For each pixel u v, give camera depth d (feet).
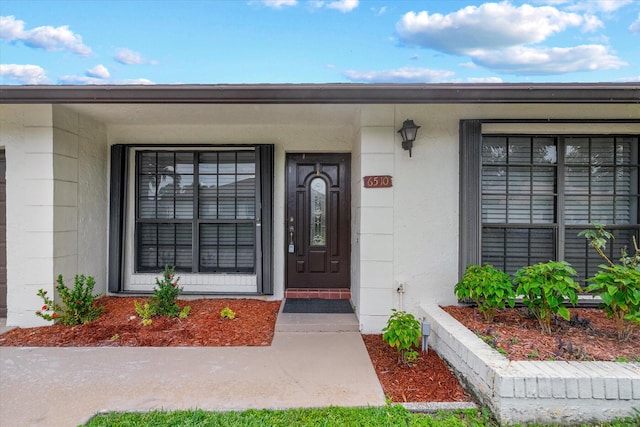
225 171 17.74
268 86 11.50
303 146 17.20
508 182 13.94
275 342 12.25
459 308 13.01
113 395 8.57
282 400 8.40
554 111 13.33
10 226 13.71
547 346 9.12
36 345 11.78
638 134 13.61
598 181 13.93
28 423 7.41
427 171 13.51
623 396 7.30
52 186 13.65
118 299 16.47
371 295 13.46
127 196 17.31
